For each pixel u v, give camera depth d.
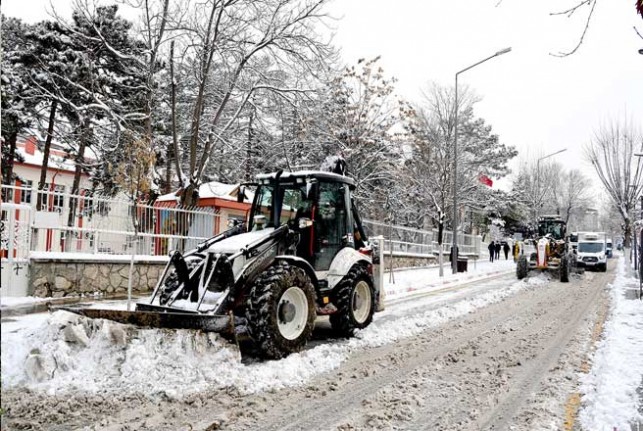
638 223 19.95
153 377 4.98
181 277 6.18
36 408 4.29
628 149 31.44
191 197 13.45
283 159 18.97
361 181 19.77
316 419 4.28
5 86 16.89
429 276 18.73
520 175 44.94
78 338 5.17
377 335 7.62
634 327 8.34
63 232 9.63
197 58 14.75
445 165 22.00
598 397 4.77
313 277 6.80
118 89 16.94
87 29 16.17
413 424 4.20
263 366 5.56
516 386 5.25
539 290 14.94
